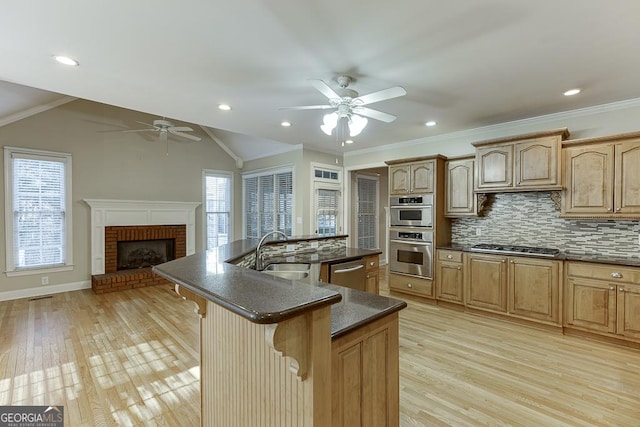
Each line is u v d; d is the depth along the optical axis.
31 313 3.96
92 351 2.91
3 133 4.45
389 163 4.84
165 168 6.13
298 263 2.90
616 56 2.32
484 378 2.43
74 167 5.06
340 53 2.29
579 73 2.60
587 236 3.52
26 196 4.64
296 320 0.92
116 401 2.16
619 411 2.03
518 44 2.16
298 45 2.19
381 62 2.42
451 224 4.66
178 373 2.53
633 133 2.92
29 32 2.01
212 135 6.86
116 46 2.19
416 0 1.71
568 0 1.70
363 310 1.42
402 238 4.68
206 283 1.13
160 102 3.35
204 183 6.73
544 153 3.42
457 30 2.00
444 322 3.66
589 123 3.45
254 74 2.65
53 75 2.67
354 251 3.69
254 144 6.43
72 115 5.04
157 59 2.39
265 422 1.18
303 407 1.00
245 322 1.29
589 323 3.09
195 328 3.50
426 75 2.65
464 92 3.02
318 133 4.68
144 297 4.70
